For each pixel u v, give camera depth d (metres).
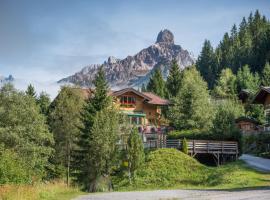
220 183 37.31
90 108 50.16
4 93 48.00
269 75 129.38
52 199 28.36
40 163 46.94
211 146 50.50
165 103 84.12
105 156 43.38
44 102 72.56
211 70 188.00
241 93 109.38
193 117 67.38
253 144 62.69
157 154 48.91
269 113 67.06
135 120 80.50
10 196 23.97
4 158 29.67
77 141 49.78
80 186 43.75
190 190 32.78
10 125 46.59
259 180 35.00
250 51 173.25
